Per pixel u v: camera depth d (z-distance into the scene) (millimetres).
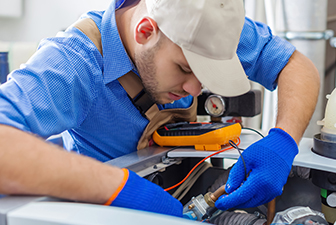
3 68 1421
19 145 480
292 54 1091
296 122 901
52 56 776
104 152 1040
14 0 2332
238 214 810
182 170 970
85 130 970
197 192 1008
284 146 798
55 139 1235
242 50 1065
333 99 806
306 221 666
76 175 485
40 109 688
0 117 555
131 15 889
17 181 458
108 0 2266
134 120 969
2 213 418
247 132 1117
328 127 827
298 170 850
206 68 690
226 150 872
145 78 796
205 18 631
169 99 841
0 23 2404
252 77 1177
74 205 429
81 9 2350
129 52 900
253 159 763
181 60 697
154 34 713
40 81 708
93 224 376
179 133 929
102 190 504
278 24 1827
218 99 1138
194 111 1131
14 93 649
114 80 911
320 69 1807
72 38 864
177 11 650
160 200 552
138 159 827
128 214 399
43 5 2406
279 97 1014
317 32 1753
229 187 760
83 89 853
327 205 778
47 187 467
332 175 749
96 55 899
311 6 1722
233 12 656
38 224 398
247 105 1119
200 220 750
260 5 1811
